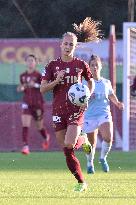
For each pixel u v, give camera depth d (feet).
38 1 256.11
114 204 71.67
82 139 84.89
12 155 157.69
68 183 94.43
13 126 177.47
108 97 113.19
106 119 112.06
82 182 84.23
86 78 85.87
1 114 177.17
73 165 83.41
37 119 165.17
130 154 159.63
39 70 178.81
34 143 176.55
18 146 177.47
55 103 83.97
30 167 123.65
